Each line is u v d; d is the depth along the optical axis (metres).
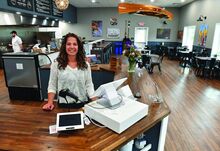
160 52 10.34
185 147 2.49
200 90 4.98
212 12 7.08
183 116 3.41
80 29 11.57
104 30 11.48
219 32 6.82
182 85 5.45
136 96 1.88
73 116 1.28
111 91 1.37
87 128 1.23
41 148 1.04
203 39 7.89
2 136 1.15
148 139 1.76
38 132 1.20
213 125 3.10
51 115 1.44
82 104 1.69
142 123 1.31
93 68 3.55
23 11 5.02
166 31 11.43
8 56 3.44
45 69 3.55
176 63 9.24
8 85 3.67
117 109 1.31
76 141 1.10
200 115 3.46
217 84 5.56
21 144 1.07
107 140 1.11
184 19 10.33
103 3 9.67
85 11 11.27
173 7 11.08
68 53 1.73
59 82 1.76
